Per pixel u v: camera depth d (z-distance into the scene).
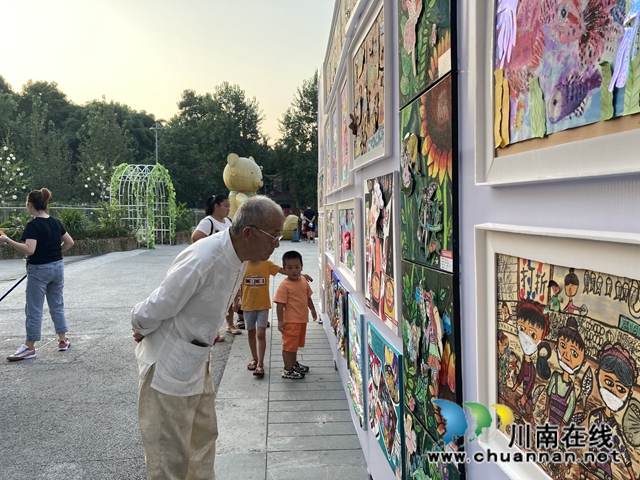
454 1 1.44
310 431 3.51
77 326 6.96
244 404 4.03
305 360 5.30
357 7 2.88
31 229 5.34
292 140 42.62
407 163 1.93
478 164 1.29
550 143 0.99
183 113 57.59
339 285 4.38
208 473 2.51
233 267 2.19
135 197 22.84
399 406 2.11
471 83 1.36
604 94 0.82
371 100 2.64
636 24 0.74
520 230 1.07
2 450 3.28
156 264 14.80
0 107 48.72
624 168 0.77
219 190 46.78
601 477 0.89
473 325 1.39
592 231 0.87
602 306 0.87
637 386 0.79
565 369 0.98
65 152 45.72
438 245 1.61
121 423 3.70
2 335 6.46
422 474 1.83
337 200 4.74
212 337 2.29
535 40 1.02
